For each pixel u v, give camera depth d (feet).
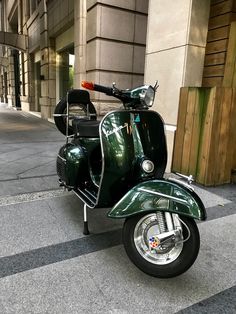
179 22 15.20
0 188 13.06
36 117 44.68
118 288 6.95
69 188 10.27
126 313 6.20
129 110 8.29
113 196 8.52
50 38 39.14
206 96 13.60
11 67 68.08
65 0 30.66
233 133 14.19
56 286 6.93
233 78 14.83
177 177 15.17
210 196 12.97
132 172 8.36
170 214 6.98
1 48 90.58
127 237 7.39
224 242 9.16
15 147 21.47
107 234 9.46
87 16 24.49
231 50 14.76
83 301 6.49
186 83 15.46
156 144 8.61
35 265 7.68
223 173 14.44
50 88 40.45
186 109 14.85
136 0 24.13
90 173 9.66
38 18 43.29
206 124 13.73
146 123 8.46
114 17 23.50
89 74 24.99
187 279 7.36
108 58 23.91
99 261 7.98
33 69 53.16
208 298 6.72
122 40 24.21
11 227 9.62
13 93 68.64
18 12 60.95
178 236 6.88
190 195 6.83
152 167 8.04
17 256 8.05
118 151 8.11
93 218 10.53
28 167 16.39
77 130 9.85
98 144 9.43
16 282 7.00
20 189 13.03
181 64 15.31
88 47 24.81
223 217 10.91
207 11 15.28
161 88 16.67
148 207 6.80
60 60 38.11
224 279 7.40
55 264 7.76
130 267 7.77
